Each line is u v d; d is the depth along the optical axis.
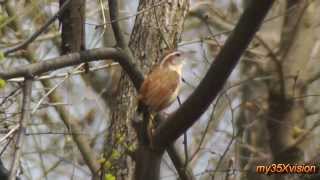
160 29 11.88
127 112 12.37
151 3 12.40
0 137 10.79
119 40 10.40
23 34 14.55
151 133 9.40
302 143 13.59
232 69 8.70
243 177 13.38
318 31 16.23
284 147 13.59
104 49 10.23
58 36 16.22
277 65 14.15
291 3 15.41
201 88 8.73
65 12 10.27
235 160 12.54
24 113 9.52
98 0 12.18
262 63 16.78
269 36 17.06
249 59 16.81
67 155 14.71
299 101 14.23
